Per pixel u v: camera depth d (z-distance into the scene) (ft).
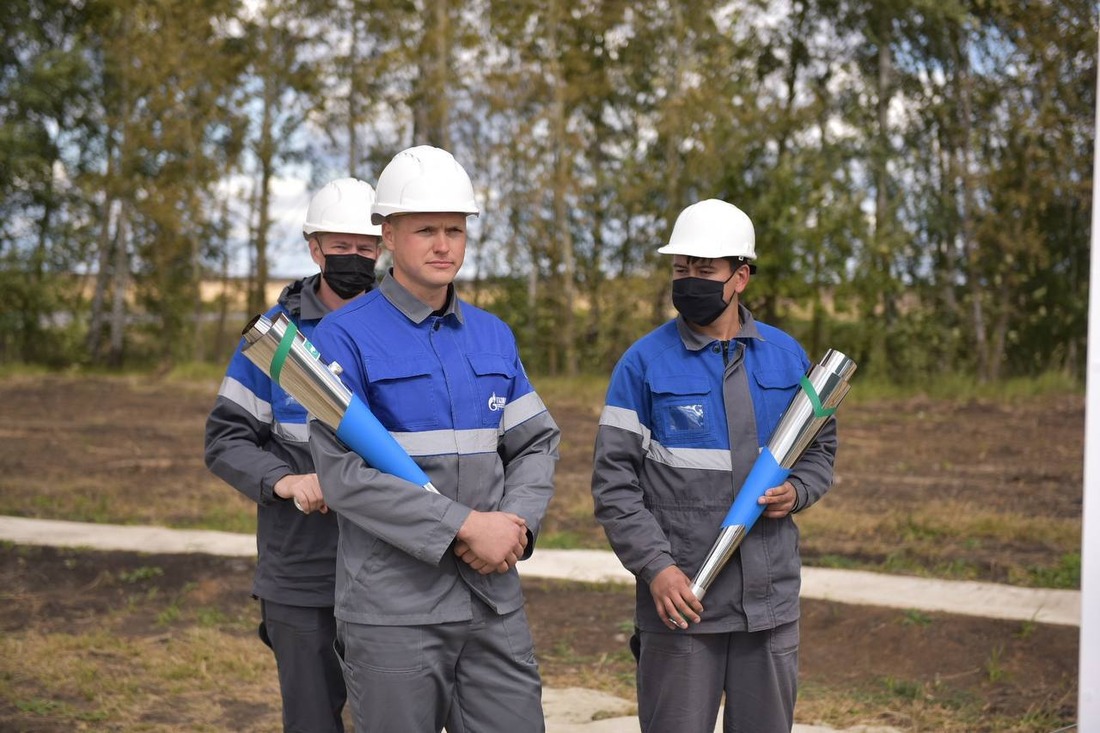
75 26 84.74
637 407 10.66
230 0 76.84
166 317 85.66
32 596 22.88
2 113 81.20
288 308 11.75
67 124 84.12
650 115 71.41
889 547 26.03
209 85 76.59
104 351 87.35
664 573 10.07
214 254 83.51
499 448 9.84
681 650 10.34
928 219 67.26
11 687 17.26
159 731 15.53
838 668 18.51
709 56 68.03
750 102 66.23
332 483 8.93
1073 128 62.54
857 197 62.85
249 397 11.41
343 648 9.59
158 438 46.11
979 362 65.46
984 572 23.72
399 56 68.64
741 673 10.51
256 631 20.62
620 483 10.48
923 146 69.31
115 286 83.97
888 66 69.00
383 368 9.15
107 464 39.29
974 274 65.72
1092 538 6.43
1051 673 17.90
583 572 24.00
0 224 82.23
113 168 81.97
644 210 70.54
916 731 15.51
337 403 8.91
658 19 68.13
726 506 10.39
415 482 8.88
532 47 68.64
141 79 75.61
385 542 8.98
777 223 61.26
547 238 70.54
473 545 8.73
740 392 10.51
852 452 40.68
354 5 72.33
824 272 62.28
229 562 25.14
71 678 17.71
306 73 77.51
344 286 11.65
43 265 82.17
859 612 20.53
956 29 65.98
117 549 26.04
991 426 47.50
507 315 73.31
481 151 69.92
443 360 9.30
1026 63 63.77
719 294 10.43
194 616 21.62
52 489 34.27
